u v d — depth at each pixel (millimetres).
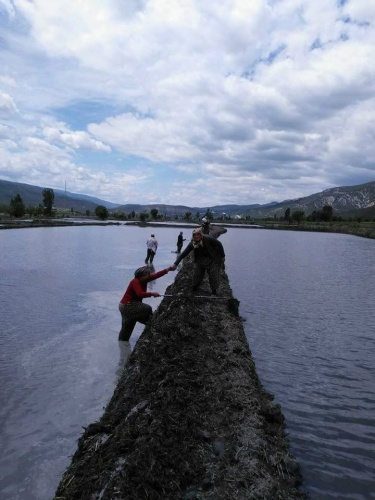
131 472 3633
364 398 7059
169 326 7590
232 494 3609
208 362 6508
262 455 4316
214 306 9836
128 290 9211
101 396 6512
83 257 24250
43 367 7625
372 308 13641
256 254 31594
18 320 10695
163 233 53875
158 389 5254
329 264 26266
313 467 5074
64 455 4996
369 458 5324
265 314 12609
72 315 11336
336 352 9305
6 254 24734
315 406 6699
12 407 6098
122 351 8562
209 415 4953
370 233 66250
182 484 3729
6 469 4719
